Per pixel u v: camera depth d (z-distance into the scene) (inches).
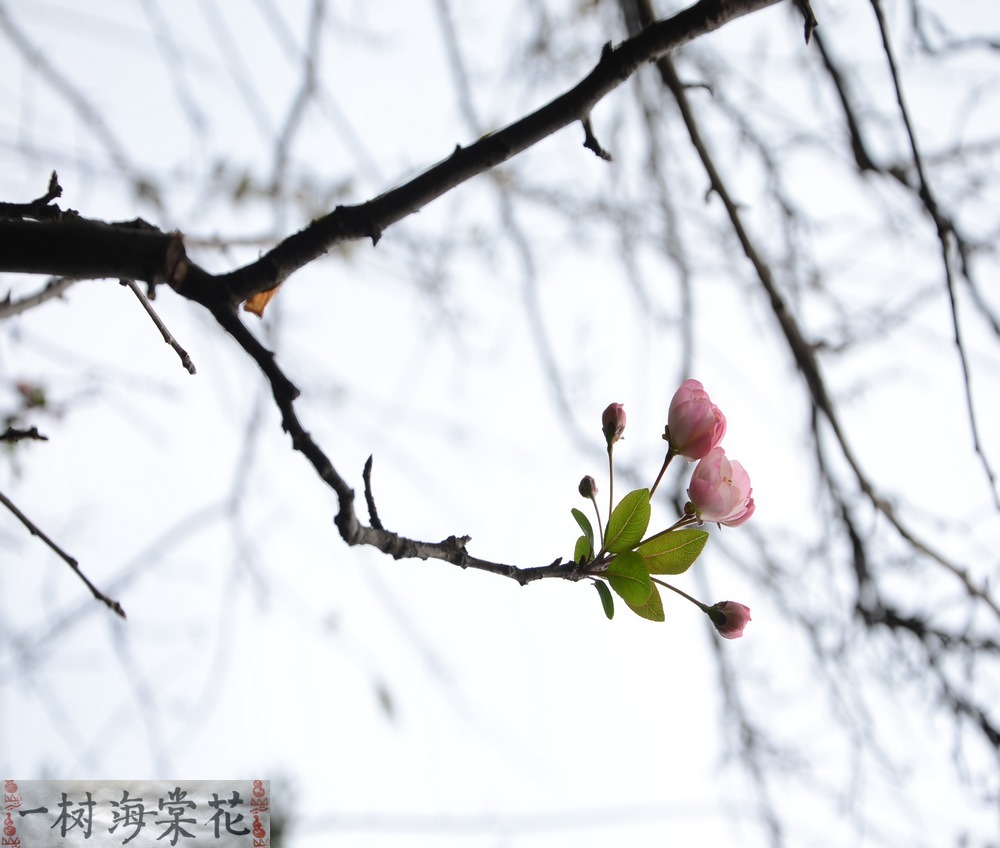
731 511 32.5
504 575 31.3
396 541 29.7
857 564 57.9
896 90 38.4
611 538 32.2
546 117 31.5
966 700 55.8
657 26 31.6
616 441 33.1
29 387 47.7
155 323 31.7
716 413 32.7
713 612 32.6
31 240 29.5
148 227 31.2
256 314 31.3
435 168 31.3
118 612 32.3
